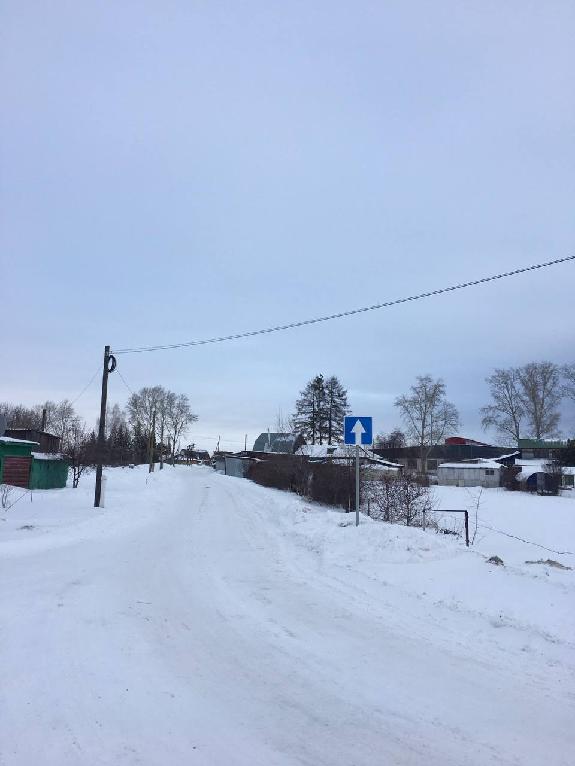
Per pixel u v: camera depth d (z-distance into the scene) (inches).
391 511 805.9
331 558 483.2
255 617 318.3
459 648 271.4
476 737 187.6
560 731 192.4
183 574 428.5
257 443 3233.3
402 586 387.9
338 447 2367.1
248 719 198.1
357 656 260.7
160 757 170.6
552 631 291.1
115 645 265.3
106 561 474.3
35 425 3380.9
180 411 4003.4
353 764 170.2
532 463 2871.6
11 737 177.6
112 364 997.8
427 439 3233.3
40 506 908.6
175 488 1636.3
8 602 329.1
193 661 250.8
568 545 934.4
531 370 3415.4
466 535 700.0
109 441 3363.7
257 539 623.8
